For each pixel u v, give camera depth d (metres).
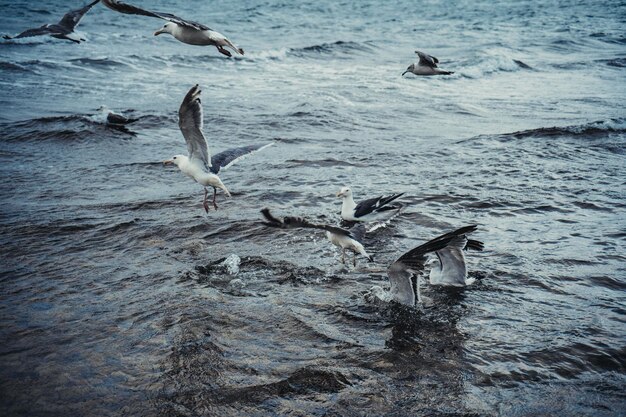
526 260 9.12
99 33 35.97
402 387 6.25
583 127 17.00
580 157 14.80
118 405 5.93
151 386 6.21
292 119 18.77
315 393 6.14
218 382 6.28
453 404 5.98
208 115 18.81
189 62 28.27
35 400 5.99
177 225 10.49
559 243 9.76
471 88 24.81
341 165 14.18
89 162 14.48
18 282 8.48
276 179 13.12
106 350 6.85
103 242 9.87
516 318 7.59
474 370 6.53
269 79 25.61
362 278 8.67
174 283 8.49
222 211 11.25
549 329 7.33
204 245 9.77
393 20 50.19
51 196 12.08
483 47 35.41
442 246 7.42
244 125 17.91
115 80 24.03
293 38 39.12
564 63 30.50
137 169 14.01
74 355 6.75
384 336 7.20
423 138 17.19
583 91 24.22
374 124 18.73
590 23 45.81
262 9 55.28
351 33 41.97
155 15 7.58
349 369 6.54
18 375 6.38
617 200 11.77
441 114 20.25
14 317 7.54
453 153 15.14
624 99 22.59
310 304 7.94
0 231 10.16
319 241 9.94
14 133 16.27
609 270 8.84
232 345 6.96
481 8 57.94
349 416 5.80
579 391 6.19
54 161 14.45
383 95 22.84
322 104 20.84
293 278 8.66
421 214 10.97
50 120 17.33
